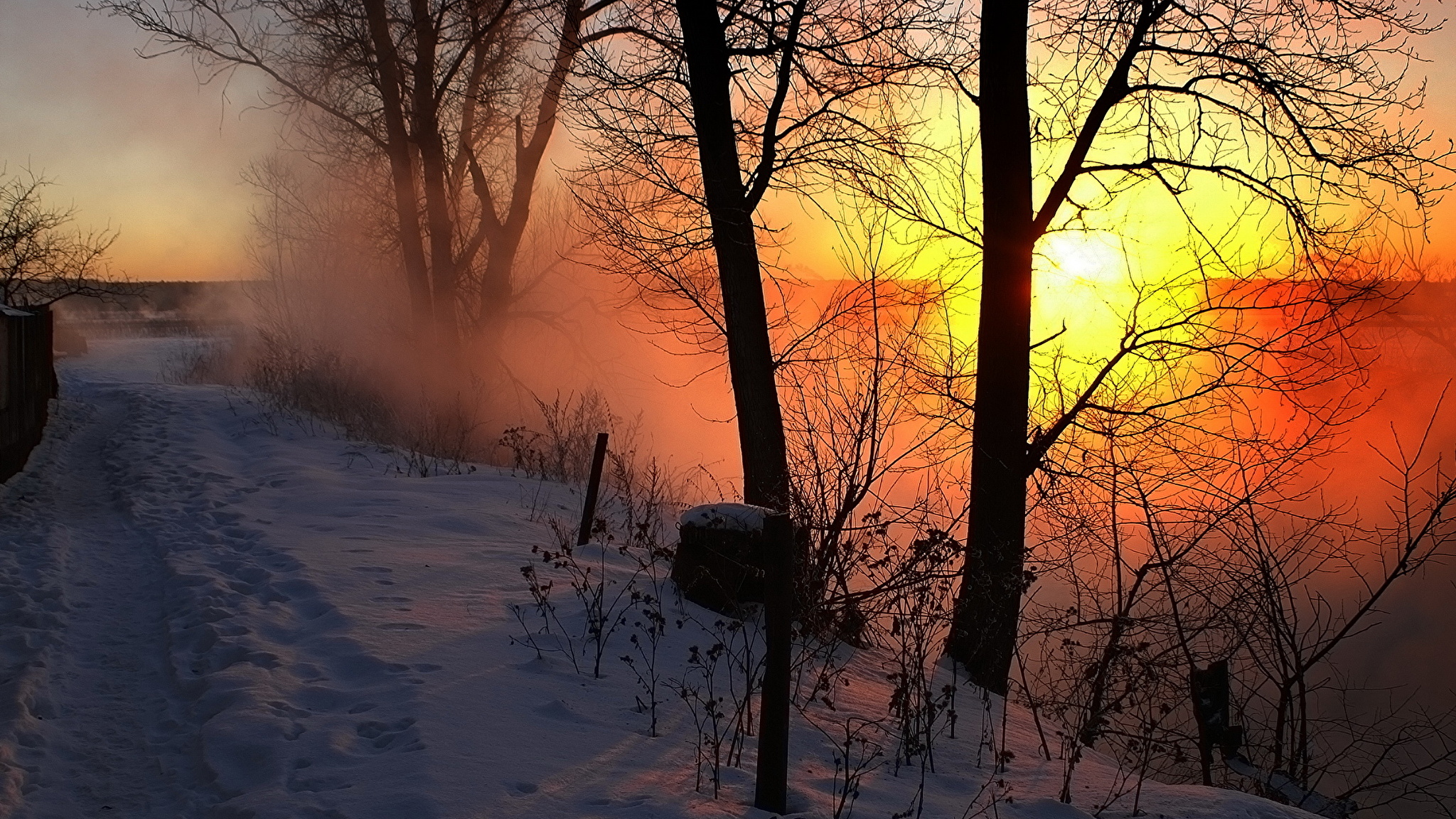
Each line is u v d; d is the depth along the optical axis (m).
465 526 10.48
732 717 5.77
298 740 5.00
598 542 10.08
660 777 4.80
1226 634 8.84
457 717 5.29
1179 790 5.63
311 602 7.49
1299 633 12.31
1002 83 8.56
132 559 9.38
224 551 9.23
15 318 14.03
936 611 7.52
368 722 5.23
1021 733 6.71
